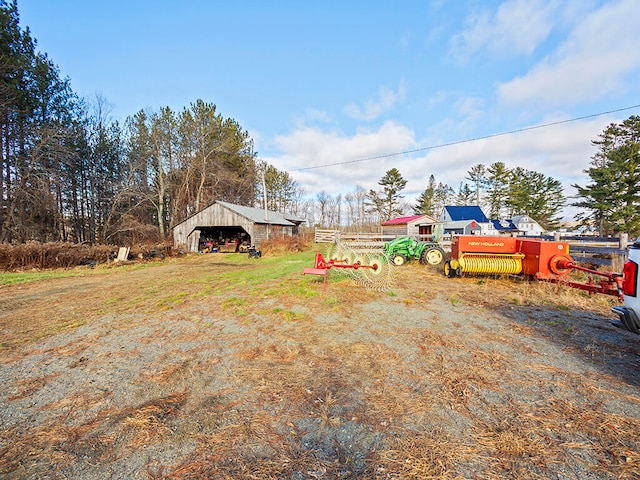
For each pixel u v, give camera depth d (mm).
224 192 34250
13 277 9867
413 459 1717
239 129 32312
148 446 1883
